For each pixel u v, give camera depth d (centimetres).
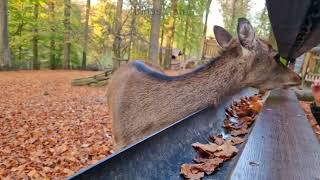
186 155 53
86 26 936
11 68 672
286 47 93
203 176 44
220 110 90
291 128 55
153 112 92
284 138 48
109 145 190
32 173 152
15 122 247
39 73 679
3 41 646
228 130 72
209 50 690
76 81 477
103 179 33
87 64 1053
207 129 70
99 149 183
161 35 955
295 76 98
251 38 95
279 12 54
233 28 982
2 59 654
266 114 69
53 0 844
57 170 156
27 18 855
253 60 95
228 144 55
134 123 95
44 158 171
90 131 221
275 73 99
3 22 639
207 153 52
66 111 287
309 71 332
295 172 33
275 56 98
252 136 48
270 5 52
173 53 1095
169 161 48
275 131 52
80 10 972
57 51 961
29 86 455
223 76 91
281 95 109
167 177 45
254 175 32
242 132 66
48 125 238
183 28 1066
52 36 891
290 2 49
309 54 330
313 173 33
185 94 90
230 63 93
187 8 932
